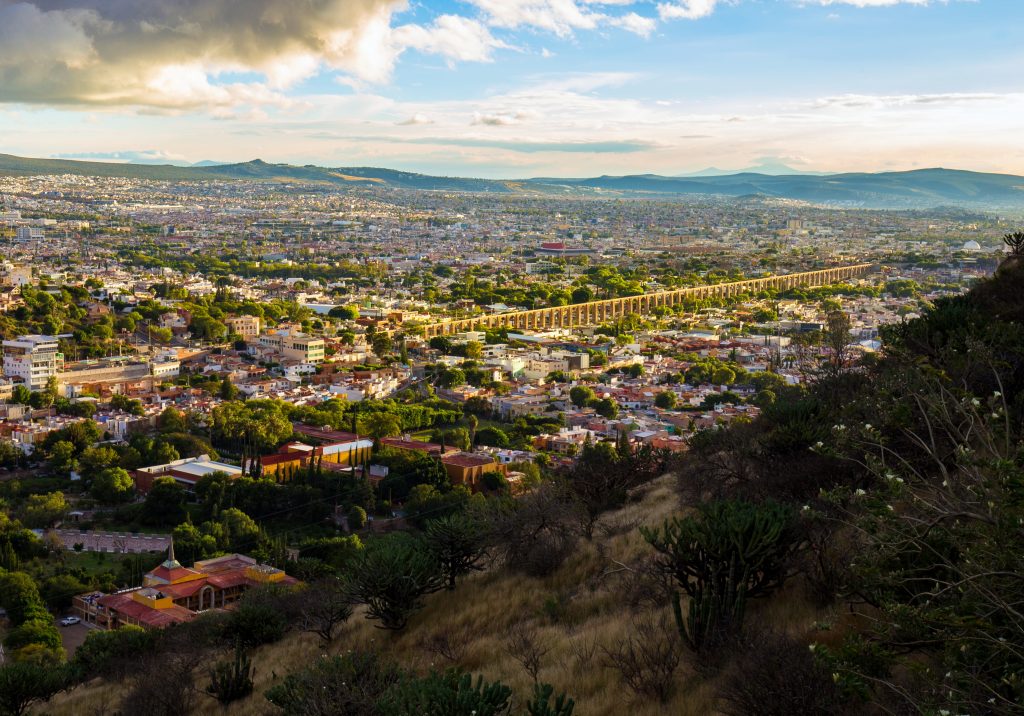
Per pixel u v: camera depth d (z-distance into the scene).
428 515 137.12
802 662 26.67
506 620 48.22
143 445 180.88
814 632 30.88
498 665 40.28
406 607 51.16
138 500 159.00
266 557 120.25
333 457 171.88
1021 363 38.06
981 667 20.31
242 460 168.50
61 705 61.66
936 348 43.28
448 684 29.45
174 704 51.12
